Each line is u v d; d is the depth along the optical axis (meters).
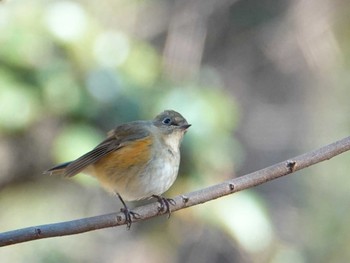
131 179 8.00
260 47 14.48
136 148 7.97
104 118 10.47
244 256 13.17
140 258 13.80
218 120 10.88
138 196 8.11
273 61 14.48
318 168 15.58
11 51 10.17
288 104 14.48
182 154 10.65
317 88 14.94
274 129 14.21
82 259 14.84
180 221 13.01
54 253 14.88
